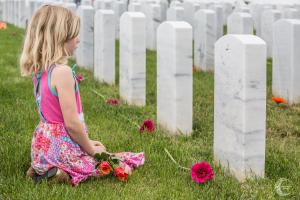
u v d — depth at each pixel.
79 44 8.16
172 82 4.82
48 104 3.57
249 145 3.69
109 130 4.94
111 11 6.88
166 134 4.89
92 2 13.18
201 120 5.46
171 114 4.89
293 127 5.31
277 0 13.77
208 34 8.16
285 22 6.11
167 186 3.61
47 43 3.51
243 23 7.75
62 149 3.59
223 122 3.90
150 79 7.44
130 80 5.92
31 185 3.54
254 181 3.72
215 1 14.31
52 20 3.53
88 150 3.67
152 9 10.17
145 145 4.47
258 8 10.96
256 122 3.67
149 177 3.79
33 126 4.99
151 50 10.36
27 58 3.57
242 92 3.62
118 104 5.82
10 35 12.00
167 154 4.29
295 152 4.54
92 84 6.91
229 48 3.71
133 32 5.82
